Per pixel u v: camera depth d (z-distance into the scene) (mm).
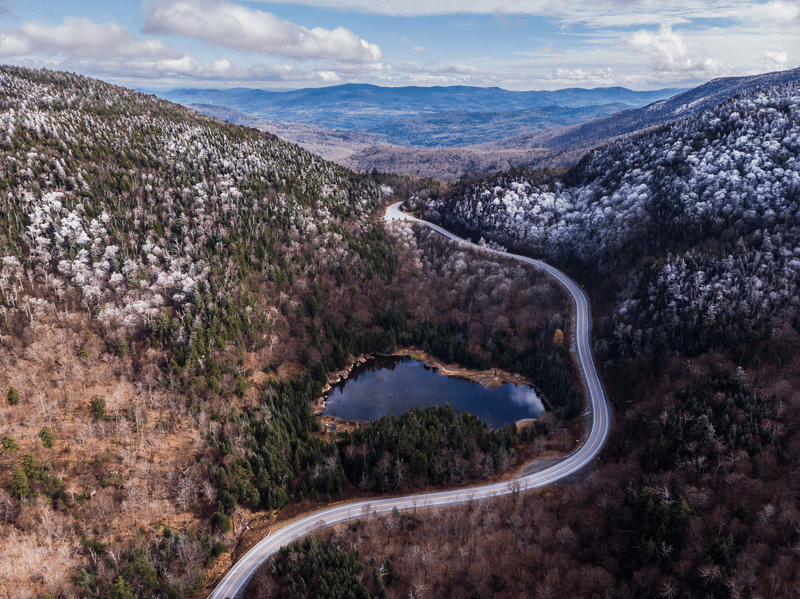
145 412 147625
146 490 127188
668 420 144250
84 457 130000
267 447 147375
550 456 159250
